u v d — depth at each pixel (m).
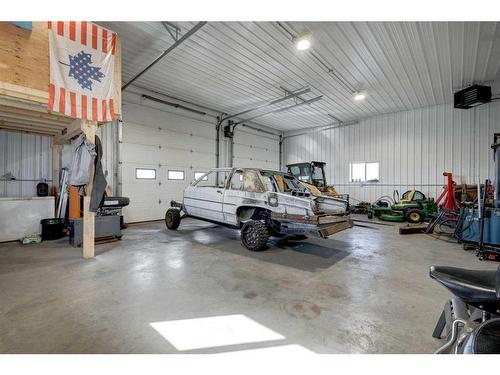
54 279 2.89
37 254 3.94
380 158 9.75
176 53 5.30
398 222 7.89
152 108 7.64
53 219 5.12
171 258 3.80
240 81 6.73
